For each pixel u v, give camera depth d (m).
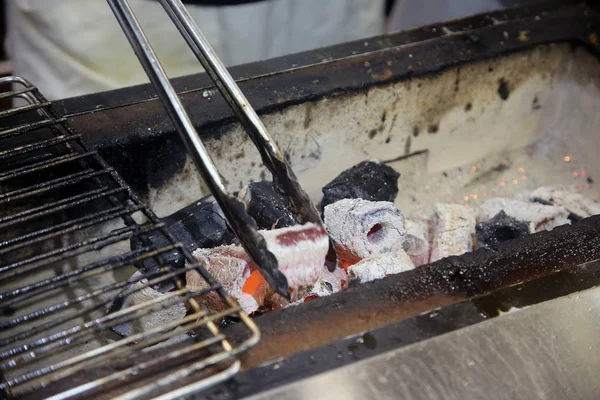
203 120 1.29
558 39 1.63
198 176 1.35
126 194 1.01
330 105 1.43
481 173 1.76
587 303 0.94
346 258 1.27
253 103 1.34
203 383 0.72
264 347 0.82
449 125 1.64
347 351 0.82
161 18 1.78
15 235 1.16
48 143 1.04
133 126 1.24
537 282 0.93
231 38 1.90
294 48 2.09
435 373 0.84
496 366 0.88
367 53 1.51
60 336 0.76
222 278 1.13
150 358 0.81
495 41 1.59
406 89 1.50
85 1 1.71
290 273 0.92
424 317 0.87
